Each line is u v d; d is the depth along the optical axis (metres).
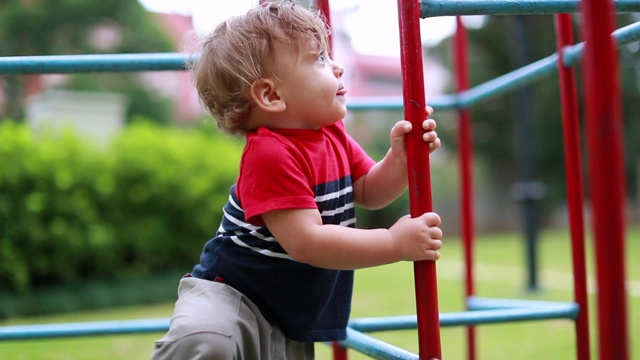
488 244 9.08
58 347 3.35
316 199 1.20
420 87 1.09
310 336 1.27
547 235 9.81
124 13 10.37
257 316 1.21
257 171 1.14
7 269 4.96
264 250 1.20
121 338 3.63
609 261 0.80
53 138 5.66
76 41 10.18
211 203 5.92
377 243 1.09
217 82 1.24
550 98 10.71
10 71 1.54
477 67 11.23
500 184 11.94
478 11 1.14
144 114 10.52
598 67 0.82
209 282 1.24
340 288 1.31
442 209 11.28
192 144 6.23
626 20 8.79
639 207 10.92
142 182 5.70
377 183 1.28
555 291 4.69
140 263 5.71
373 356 1.41
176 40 11.27
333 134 1.31
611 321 0.80
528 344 3.07
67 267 5.27
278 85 1.20
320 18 1.31
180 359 1.13
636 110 10.82
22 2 10.04
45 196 5.20
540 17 10.42
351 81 16.36
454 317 1.68
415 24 1.09
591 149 0.82
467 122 2.57
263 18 1.23
